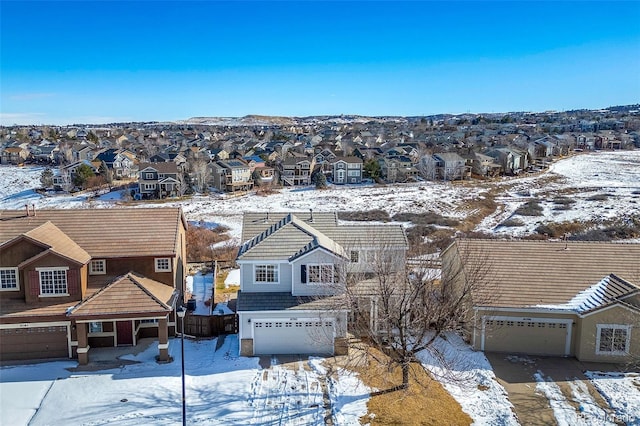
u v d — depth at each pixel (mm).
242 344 27141
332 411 22047
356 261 30172
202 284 39062
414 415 21844
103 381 24328
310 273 27766
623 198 75250
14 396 22922
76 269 26656
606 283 28578
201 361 26609
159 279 29750
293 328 27344
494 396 23703
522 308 27531
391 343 24156
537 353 28109
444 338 29922
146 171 89438
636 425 21438
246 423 21156
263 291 28344
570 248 31172
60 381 24297
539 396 23797
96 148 141125
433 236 56875
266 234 30062
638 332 26625
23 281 26812
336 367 25953
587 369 26422
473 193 84875
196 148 144375
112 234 30172
